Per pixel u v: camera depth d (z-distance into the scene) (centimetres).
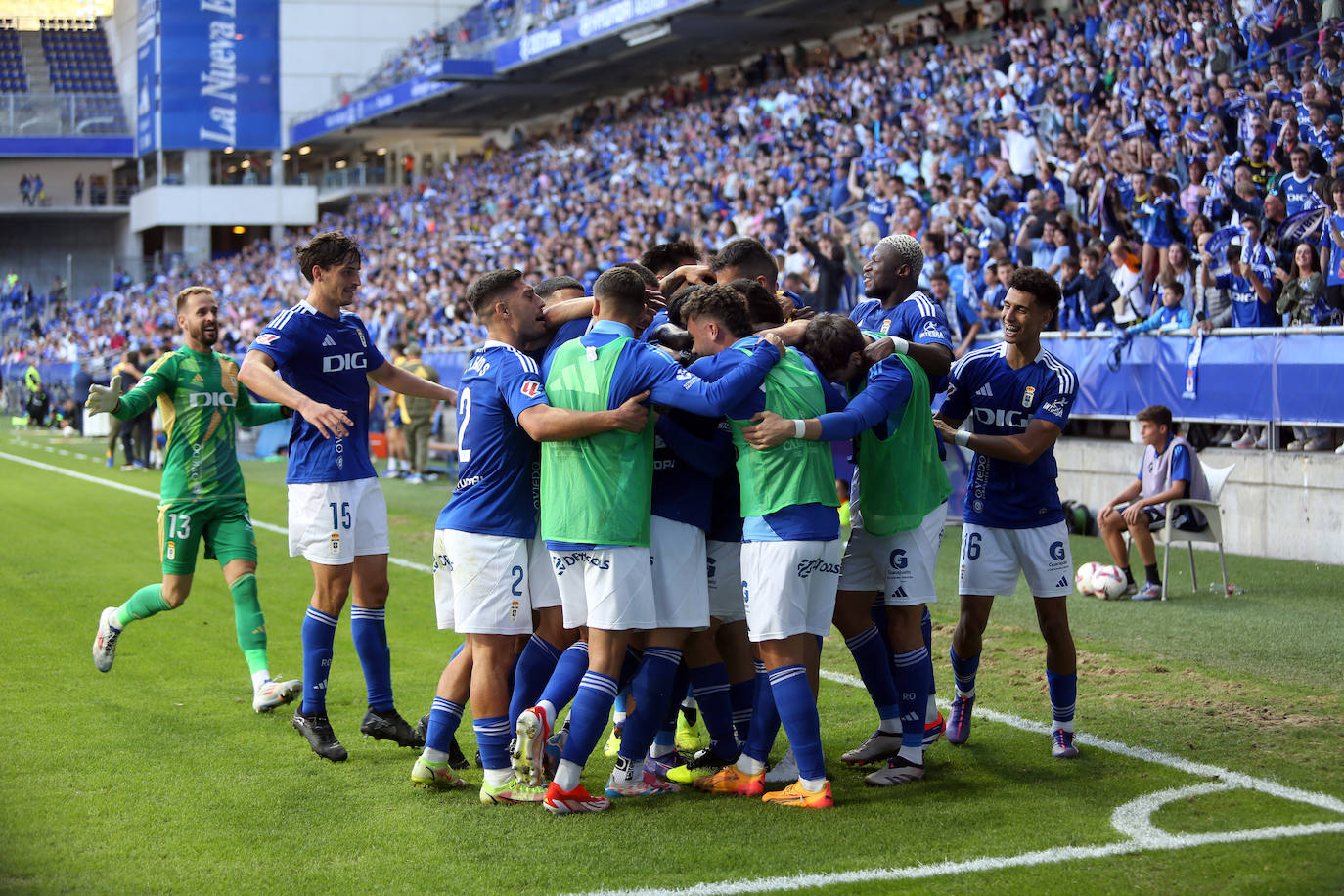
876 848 379
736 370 400
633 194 2330
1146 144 1280
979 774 452
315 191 4447
